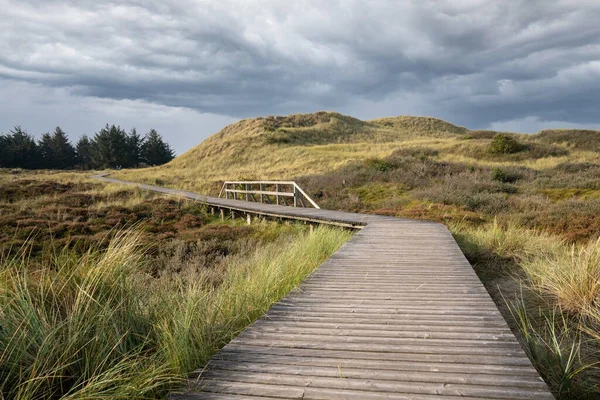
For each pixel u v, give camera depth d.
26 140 69.69
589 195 14.30
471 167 22.42
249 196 20.98
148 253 8.57
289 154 40.50
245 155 44.03
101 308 2.74
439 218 11.57
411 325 3.08
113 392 2.06
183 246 9.54
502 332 2.91
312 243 7.52
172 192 21.52
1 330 2.31
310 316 3.32
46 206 16.08
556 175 19.67
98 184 25.14
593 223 9.31
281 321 3.19
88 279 2.98
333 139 54.53
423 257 5.93
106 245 9.37
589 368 2.76
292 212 12.90
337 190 20.14
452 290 4.13
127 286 3.16
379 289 4.19
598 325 3.48
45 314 2.53
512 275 5.88
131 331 2.78
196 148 55.22
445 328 3.00
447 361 2.40
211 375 2.24
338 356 2.49
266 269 4.91
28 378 2.11
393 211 13.18
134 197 19.53
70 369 2.28
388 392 2.03
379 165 24.14
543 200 13.63
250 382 2.15
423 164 23.75
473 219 11.42
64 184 23.48
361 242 7.36
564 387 2.49
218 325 3.08
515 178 19.72
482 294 3.97
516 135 41.97
